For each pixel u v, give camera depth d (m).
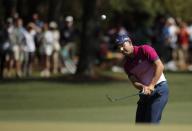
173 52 73.00
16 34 62.25
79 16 75.81
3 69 63.44
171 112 38.97
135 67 24.50
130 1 64.88
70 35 71.88
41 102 45.09
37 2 84.62
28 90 51.28
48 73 65.06
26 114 38.28
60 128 11.28
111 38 74.38
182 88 52.75
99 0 60.12
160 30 71.62
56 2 80.12
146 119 24.75
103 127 11.34
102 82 56.41
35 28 66.62
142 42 70.00
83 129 11.21
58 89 51.88
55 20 80.25
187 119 35.12
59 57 69.38
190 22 74.75
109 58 72.44
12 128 11.31
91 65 58.81
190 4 65.62
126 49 24.28
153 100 24.55
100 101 45.44
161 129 11.28
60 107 42.41
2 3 79.56
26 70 63.62
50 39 65.56
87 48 58.88
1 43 62.84
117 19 76.75
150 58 24.20
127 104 44.12
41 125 11.44
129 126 11.42
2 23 66.06
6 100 46.12
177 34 72.75
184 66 73.38
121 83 55.94
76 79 57.31
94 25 59.31
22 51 62.69
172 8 65.88
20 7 83.25
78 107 42.50
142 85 24.50
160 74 24.16
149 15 76.81
